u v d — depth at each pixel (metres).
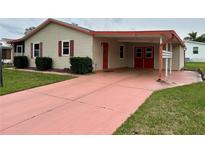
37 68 15.86
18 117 5.00
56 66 15.65
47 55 16.22
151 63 18.58
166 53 12.27
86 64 13.08
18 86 8.54
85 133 4.07
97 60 14.45
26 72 13.99
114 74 13.12
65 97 6.92
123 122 4.57
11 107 5.81
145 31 11.16
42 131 4.19
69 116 5.04
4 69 16.59
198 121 4.61
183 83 10.11
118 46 17.70
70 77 11.30
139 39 15.59
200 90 8.12
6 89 7.91
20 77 11.24
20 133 4.11
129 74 13.29
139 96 7.02
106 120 4.74
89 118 4.89
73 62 13.05
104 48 15.38
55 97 6.93
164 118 4.77
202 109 5.50
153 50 18.45
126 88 8.41
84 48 14.08
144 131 4.09
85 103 6.19
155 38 13.77
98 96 7.04
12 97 6.93
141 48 18.95
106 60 15.77
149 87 8.66
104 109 5.58
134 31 11.53
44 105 6.00
